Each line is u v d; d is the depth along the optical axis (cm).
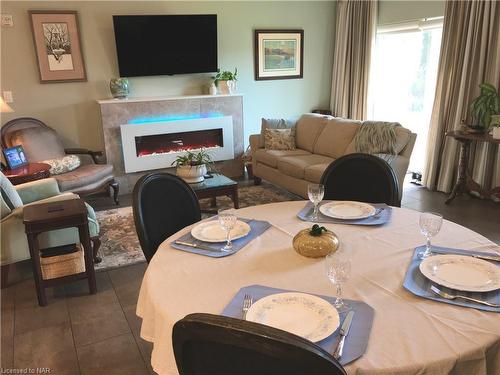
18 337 221
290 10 567
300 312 109
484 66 417
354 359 92
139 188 180
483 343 96
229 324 75
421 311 110
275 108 593
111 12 469
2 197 264
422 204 422
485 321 104
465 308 111
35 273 244
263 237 164
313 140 482
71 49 457
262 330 73
